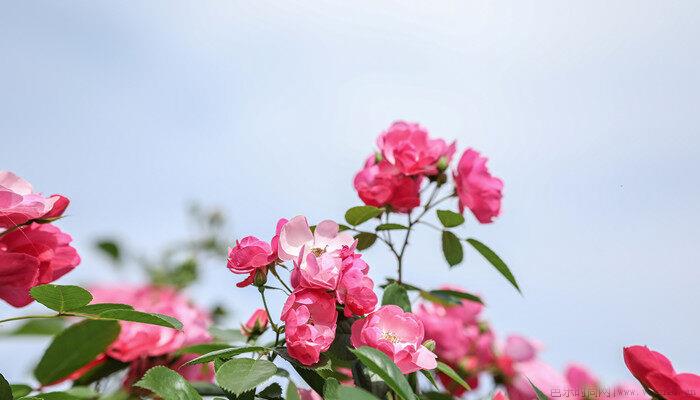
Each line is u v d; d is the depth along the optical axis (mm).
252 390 1014
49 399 1105
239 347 1034
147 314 1003
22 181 1042
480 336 1439
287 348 1008
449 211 1259
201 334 1265
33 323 1328
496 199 1290
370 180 1272
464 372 1376
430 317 1411
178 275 1988
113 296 1571
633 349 1045
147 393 1149
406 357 1000
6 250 1031
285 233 1035
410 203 1262
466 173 1296
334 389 966
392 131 1277
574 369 1305
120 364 1204
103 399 1162
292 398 1043
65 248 1074
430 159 1258
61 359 1152
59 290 980
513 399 1382
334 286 1000
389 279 1273
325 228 1050
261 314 1147
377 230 1272
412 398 956
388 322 1023
